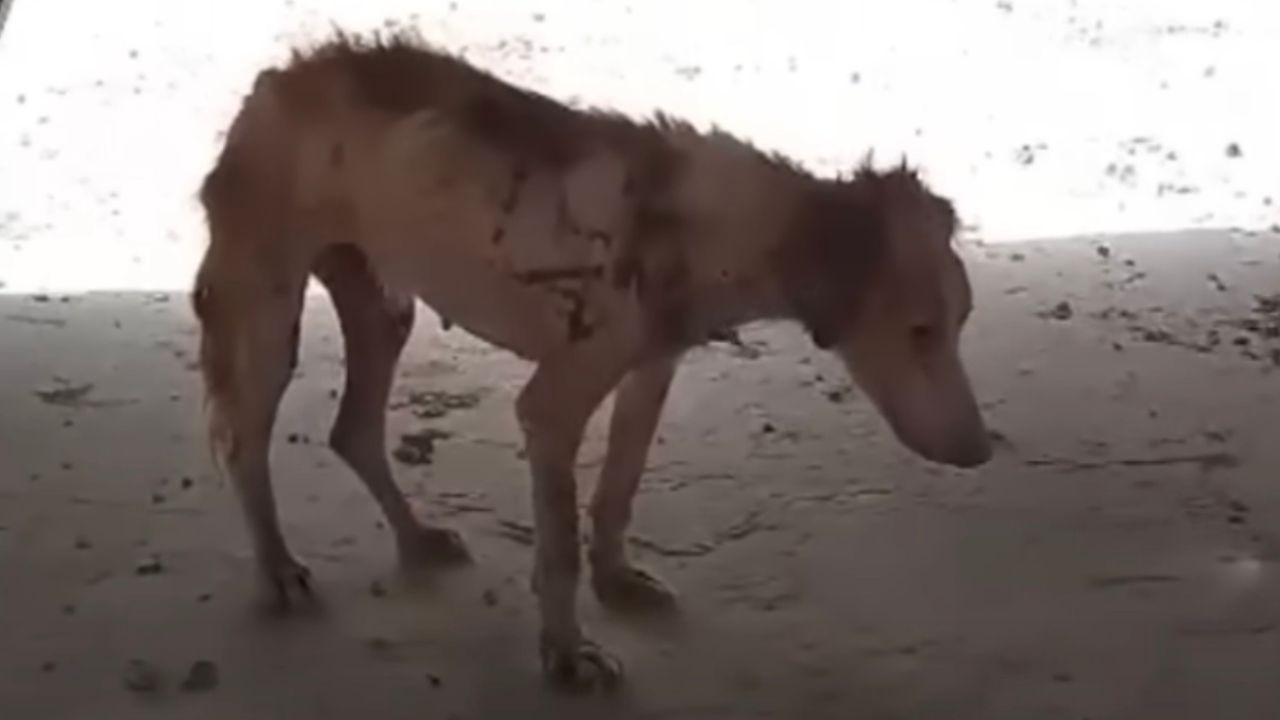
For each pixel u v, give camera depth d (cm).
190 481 178
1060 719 137
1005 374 206
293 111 144
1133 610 153
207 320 150
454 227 140
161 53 348
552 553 141
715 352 212
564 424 139
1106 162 288
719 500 175
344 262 154
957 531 168
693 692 141
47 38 356
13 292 234
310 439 188
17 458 183
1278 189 276
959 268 138
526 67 341
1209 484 178
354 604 155
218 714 138
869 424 192
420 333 219
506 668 145
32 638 149
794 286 137
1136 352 213
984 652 147
